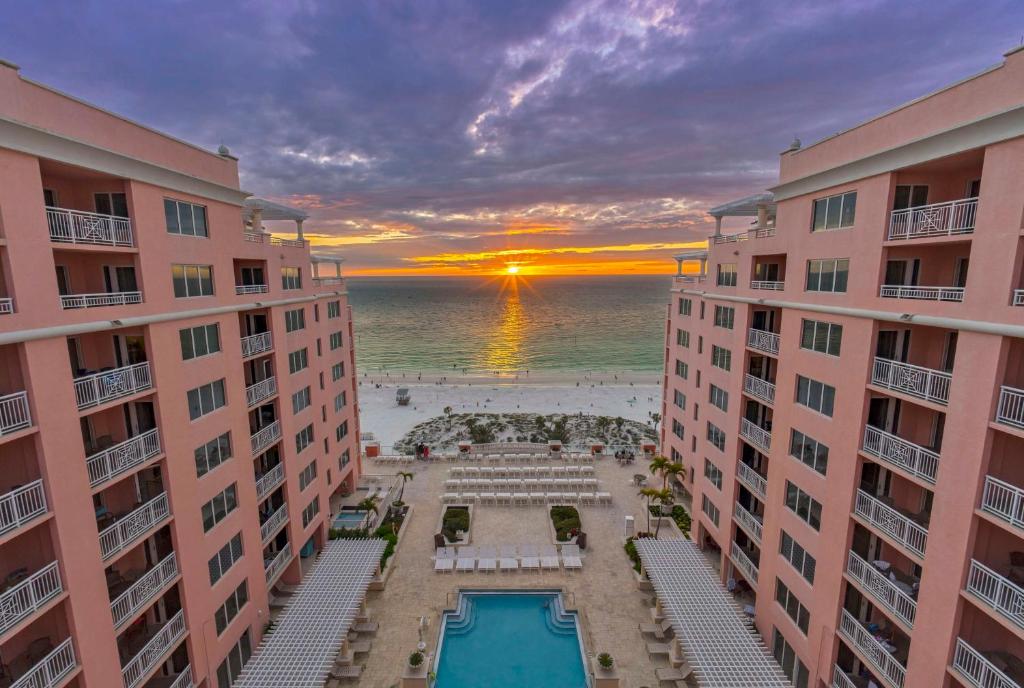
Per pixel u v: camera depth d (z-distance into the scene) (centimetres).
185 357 1741
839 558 1678
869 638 1565
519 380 8769
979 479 1221
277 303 2391
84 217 1370
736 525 2489
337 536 3056
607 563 2848
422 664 2002
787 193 1980
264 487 2294
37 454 1245
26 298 1195
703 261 3238
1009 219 1126
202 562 1798
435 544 3027
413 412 6606
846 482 1653
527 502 3638
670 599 2111
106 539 1444
